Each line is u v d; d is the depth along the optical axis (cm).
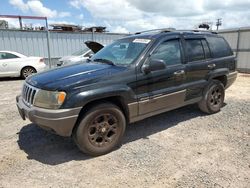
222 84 554
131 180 304
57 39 1609
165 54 436
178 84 455
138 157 360
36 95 348
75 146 400
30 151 385
